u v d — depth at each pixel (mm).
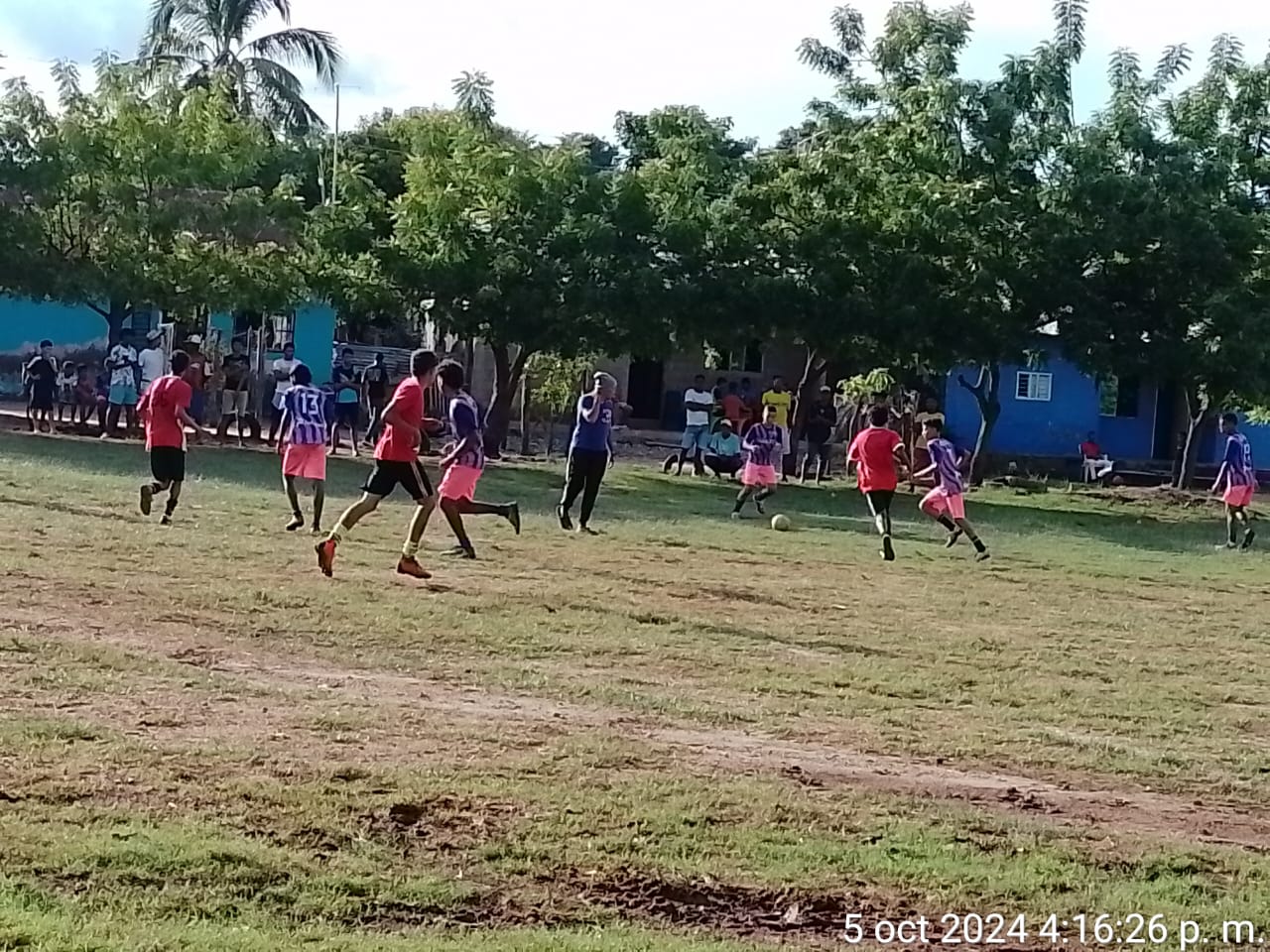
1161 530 29969
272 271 34375
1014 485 39125
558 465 35188
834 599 16875
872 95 37688
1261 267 35406
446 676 11148
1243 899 7273
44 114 34094
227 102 37500
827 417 36906
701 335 34312
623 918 6492
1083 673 13344
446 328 34531
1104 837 8164
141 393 33562
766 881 7012
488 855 7055
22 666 10211
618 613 14531
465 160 34688
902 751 9883
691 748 9414
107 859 6531
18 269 33312
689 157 35438
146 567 15000
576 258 33812
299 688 10305
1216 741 10984
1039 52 35781
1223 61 37562
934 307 33906
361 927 6137
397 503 24500
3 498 20641
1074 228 34125
